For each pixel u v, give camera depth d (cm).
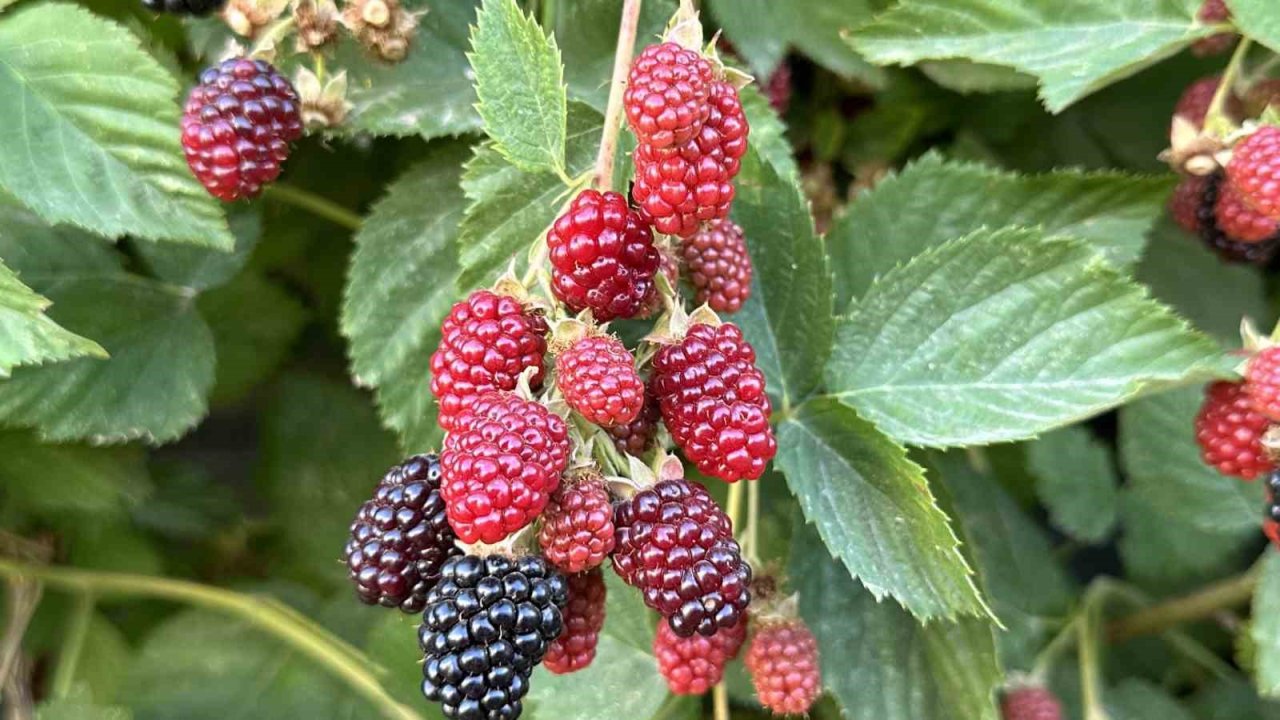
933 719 32
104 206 29
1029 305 31
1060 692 38
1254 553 40
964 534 32
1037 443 41
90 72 30
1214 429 30
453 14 33
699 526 26
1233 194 32
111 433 34
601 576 28
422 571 27
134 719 36
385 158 36
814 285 32
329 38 30
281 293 38
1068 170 34
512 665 25
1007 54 33
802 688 30
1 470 35
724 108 25
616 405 24
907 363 31
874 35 34
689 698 34
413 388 33
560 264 26
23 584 36
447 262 33
